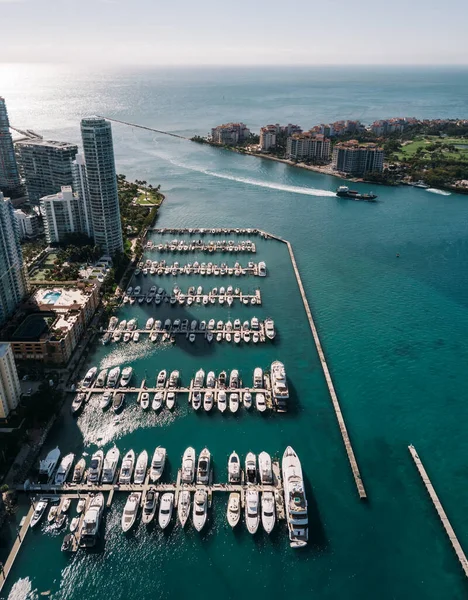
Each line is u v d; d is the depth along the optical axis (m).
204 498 167.00
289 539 158.50
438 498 174.38
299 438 198.75
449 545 159.38
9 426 198.00
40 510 164.25
